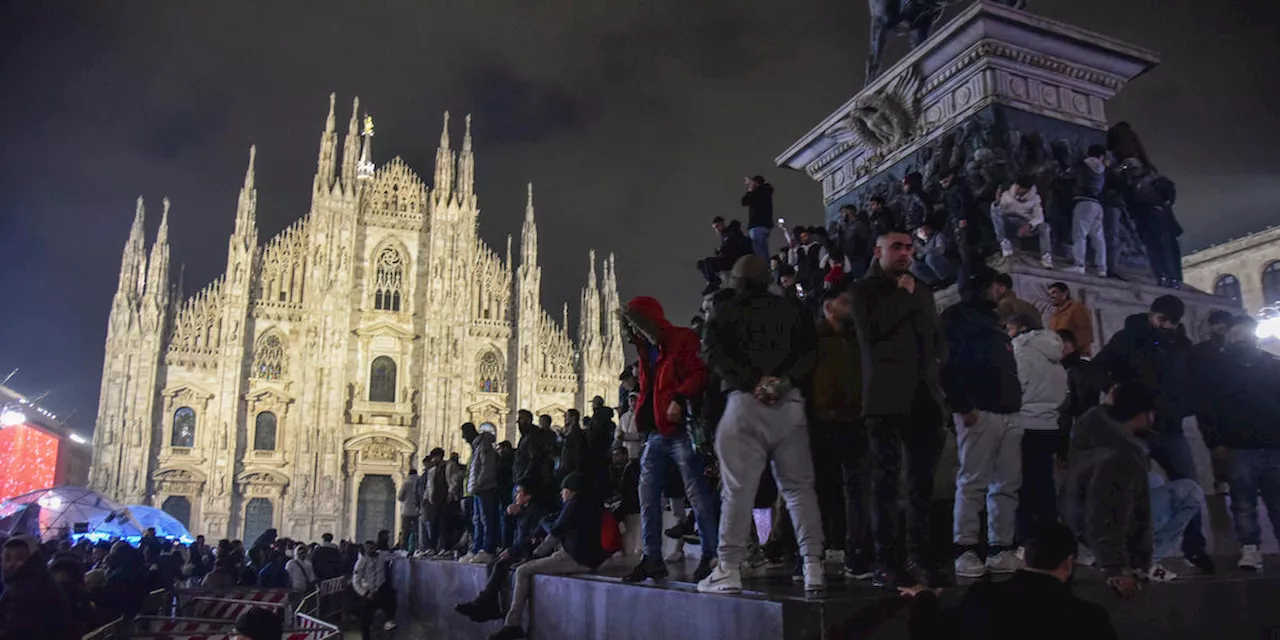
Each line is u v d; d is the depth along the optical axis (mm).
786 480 6195
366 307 69125
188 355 64125
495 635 9594
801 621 5035
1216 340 8117
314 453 64375
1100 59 13898
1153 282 12945
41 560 8938
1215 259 38062
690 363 7488
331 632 8336
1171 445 8305
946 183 12891
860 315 6402
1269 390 7664
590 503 9812
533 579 9430
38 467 61000
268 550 27828
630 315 7844
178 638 10773
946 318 7199
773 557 8844
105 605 15562
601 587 7621
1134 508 6680
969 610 5020
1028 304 8461
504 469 14531
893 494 6230
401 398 68062
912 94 14586
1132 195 13055
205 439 63062
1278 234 34938
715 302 6602
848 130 16219
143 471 60562
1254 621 6586
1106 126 14125
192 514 61969
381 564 18984
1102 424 6863
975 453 7031
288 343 66625
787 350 6273
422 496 19906
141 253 65250
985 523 7770
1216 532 10031
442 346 68812
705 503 7555
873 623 5191
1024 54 13484
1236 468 7773
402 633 17125
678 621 6211
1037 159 13133
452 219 71750
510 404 70125
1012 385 7023
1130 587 6230
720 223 12016
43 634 8609
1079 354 9297
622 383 11805
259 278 67875
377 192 71875
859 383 6793
